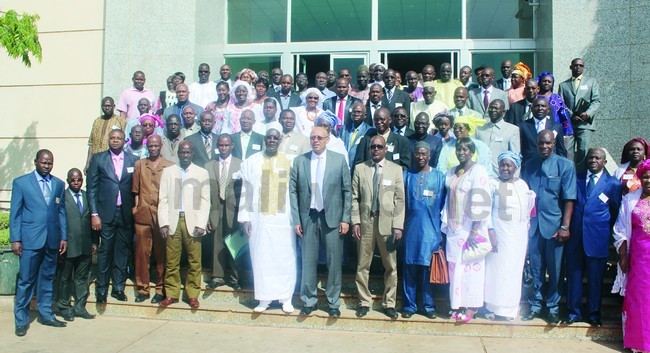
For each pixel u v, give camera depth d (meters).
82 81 9.88
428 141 6.25
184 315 5.86
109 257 6.07
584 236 5.32
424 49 10.57
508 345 5.11
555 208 5.40
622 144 8.46
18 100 10.08
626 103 8.47
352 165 6.30
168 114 7.46
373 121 6.72
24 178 5.54
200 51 9.84
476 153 5.91
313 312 5.69
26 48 7.71
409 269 5.57
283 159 5.85
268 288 5.65
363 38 10.82
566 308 5.67
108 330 5.51
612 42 8.59
